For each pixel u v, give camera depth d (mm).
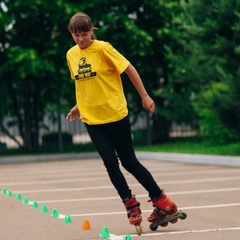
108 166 13523
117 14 51375
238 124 40281
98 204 19859
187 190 22906
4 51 50938
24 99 51656
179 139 55344
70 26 13562
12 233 14875
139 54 53188
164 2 52344
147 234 13742
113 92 13602
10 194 23281
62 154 47469
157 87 55312
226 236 13234
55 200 21422
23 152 51938
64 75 51219
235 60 40406
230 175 28047
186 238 13102
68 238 13781
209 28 41250
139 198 21078
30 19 50844
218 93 39125
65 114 53250
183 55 50406
